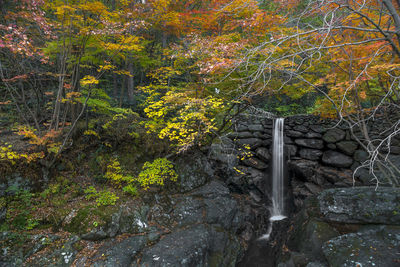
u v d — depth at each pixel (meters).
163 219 5.37
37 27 5.13
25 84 7.70
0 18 5.31
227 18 5.51
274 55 4.61
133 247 4.34
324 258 3.57
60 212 4.68
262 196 8.42
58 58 6.31
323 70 5.06
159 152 6.88
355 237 3.55
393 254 3.09
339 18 2.79
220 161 7.82
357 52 3.79
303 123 8.79
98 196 5.32
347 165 7.61
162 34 9.62
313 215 4.38
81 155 6.11
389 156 6.72
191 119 5.73
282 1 4.18
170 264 3.95
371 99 6.03
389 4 2.32
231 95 5.99
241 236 6.30
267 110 11.09
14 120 6.97
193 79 6.77
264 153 8.94
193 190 6.60
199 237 4.84
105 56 6.99
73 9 4.58
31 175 4.96
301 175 8.41
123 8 6.08
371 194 4.04
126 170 6.24
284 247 4.75
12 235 3.94
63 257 3.91
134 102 9.10
